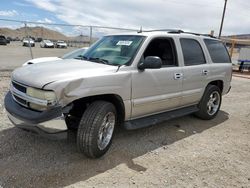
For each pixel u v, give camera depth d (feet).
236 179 12.82
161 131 18.38
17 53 74.90
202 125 20.43
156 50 16.60
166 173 12.82
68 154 13.83
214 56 21.56
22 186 10.89
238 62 76.23
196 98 19.85
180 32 19.21
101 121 12.98
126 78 14.21
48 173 11.95
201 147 16.22
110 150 14.71
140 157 14.25
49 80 11.95
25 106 12.67
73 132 16.02
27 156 13.32
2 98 22.85
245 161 14.79
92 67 13.85
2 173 11.69
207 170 13.43
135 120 15.71
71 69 13.25
